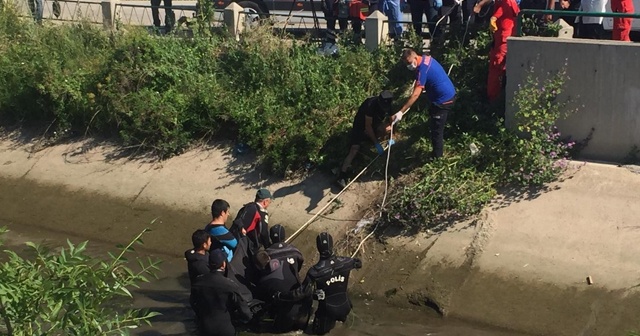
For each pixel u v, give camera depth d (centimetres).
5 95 1444
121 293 626
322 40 1396
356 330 899
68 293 582
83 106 1359
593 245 940
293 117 1220
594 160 1040
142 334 901
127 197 1226
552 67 1041
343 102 1208
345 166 1109
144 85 1340
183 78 1330
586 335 849
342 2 1409
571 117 1045
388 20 1321
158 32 1498
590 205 981
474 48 1223
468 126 1119
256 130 1215
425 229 1023
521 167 1030
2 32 1532
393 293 964
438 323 905
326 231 1073
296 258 914
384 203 1062
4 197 1290
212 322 875
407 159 1105
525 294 914
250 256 949
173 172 1241
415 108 1170
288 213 1116
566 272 923
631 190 978
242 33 1374
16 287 571
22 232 1196
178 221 1160
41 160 1349
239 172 1205
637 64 987
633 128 1010
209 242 918
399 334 885
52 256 621
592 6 1167
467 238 995
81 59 1439
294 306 893
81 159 1324
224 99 1270
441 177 1048
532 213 996
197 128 1276
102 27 1525
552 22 1168
